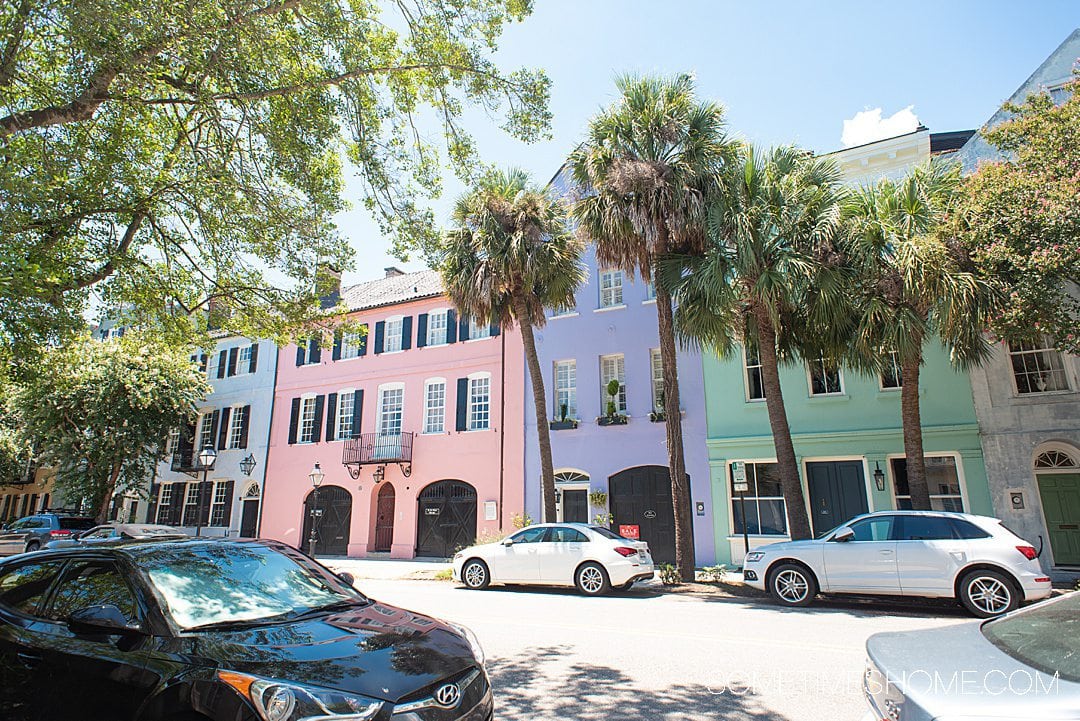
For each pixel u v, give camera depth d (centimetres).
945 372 1545
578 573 1252
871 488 1562
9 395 2344
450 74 1059
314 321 1343
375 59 1077
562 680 608
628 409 1906
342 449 2464
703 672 628
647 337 1920
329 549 2403
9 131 837
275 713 295
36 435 2425
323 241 1195
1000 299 1162
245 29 892
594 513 1877
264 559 484
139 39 819
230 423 2820
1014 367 1491
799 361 1700
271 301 1264
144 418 2470
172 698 320
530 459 2039
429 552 2183
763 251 1269
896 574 977
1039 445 1430
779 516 1653
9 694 394
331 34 973
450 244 1678
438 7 994
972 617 926
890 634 361
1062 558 1395
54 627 405
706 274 1263
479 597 1214
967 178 1284
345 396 2545
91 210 984
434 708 326
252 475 2677
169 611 383
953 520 979
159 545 460
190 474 2839
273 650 343
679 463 1392
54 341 1080
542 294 1692
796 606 1056
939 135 1922
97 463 2400
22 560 478
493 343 2222
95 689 355
